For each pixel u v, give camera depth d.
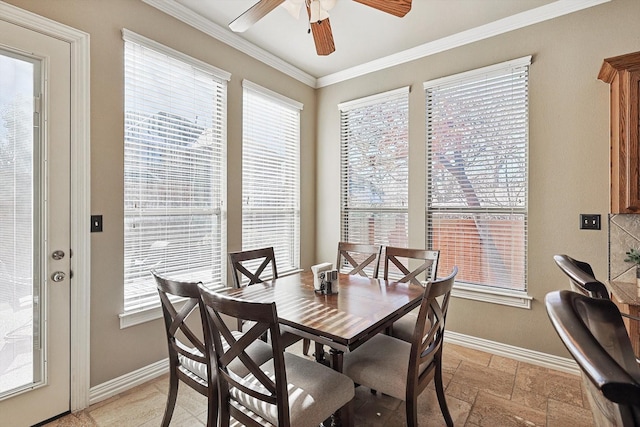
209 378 1.51
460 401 2.09
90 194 2.07
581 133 2.41
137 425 1.88
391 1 1.72
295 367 1.61
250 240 3.19
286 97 3.54
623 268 2.26
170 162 2.54
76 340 2.01
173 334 1.73
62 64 1.96
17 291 1.82
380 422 1.90
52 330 1.93
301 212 3.79
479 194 2.89
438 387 1.82
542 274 2.57
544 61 2.55
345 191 3.80
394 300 1.94
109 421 1.92
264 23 2.76
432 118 3.13
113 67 2.18
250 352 1.86
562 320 0.54
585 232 2.40
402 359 1.72
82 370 2.03
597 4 2.35
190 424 1.89
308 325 1.54
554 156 2.52
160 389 2.26
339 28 2.80
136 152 2.33
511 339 2.70
